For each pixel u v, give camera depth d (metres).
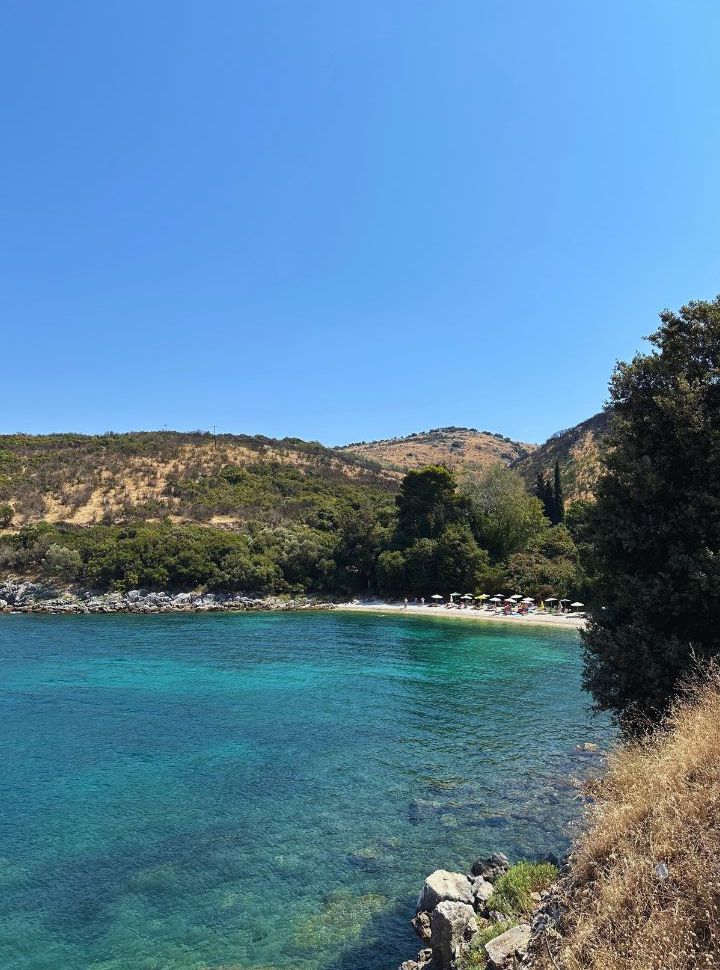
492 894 11.15
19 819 15.91
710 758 6.91
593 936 5.73
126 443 135.25
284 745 21.84
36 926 11.57
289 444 161.25
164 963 10.52
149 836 14.97
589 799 16.73
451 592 71.62
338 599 77.31
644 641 13.09
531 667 36.59
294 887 12.80
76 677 33.75
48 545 82.38
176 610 70.12
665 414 13.78
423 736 22.86
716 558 12.07
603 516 14.66
